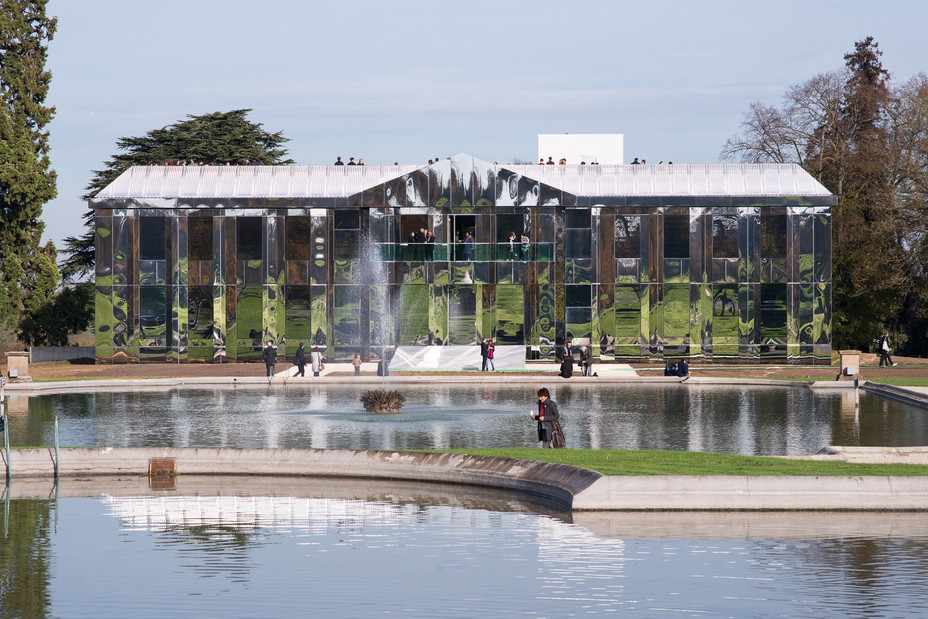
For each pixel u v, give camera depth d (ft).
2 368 194.39
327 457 82.28
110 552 58.59
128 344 221.87
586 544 59.41
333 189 230.27
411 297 224.33
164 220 222.28
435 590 50.75
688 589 50.62
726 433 104.94
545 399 87.51
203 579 53.01
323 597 49.83
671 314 223.30
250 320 223.92
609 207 222.69
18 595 50.52
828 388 170.91
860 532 62.18
